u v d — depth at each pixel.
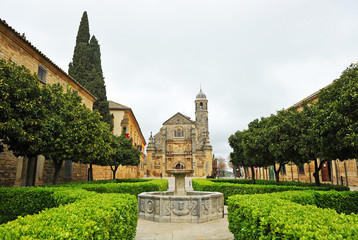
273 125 14.93
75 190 8.50
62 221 3.52
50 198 8.35
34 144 11.23
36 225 3.28
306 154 12.87
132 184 14.21
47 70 19.17
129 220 5.82
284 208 4.72
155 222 9.05
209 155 66.50
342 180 24.06
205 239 6.93
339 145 8.98
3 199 8.80
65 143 12.63
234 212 5.90
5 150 14.95
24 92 10.28
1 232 2.80
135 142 53.19
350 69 10.12
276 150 13.81
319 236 2.81
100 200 5.85
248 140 17.28
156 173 66.88
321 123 9.52
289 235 3.25
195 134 67.94
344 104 8.48
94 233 3.65
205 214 9.21
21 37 15.26
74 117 13.62
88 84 32.69
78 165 25.03
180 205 9.10
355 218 3.78
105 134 18.77
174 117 70.69
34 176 17.83
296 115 14.05
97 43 36.94
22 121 10.20
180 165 67.94
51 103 12.37
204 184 16.19
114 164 25.22
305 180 29.80
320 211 4.54
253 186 12.57
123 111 40.06
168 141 68.81
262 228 3.96
